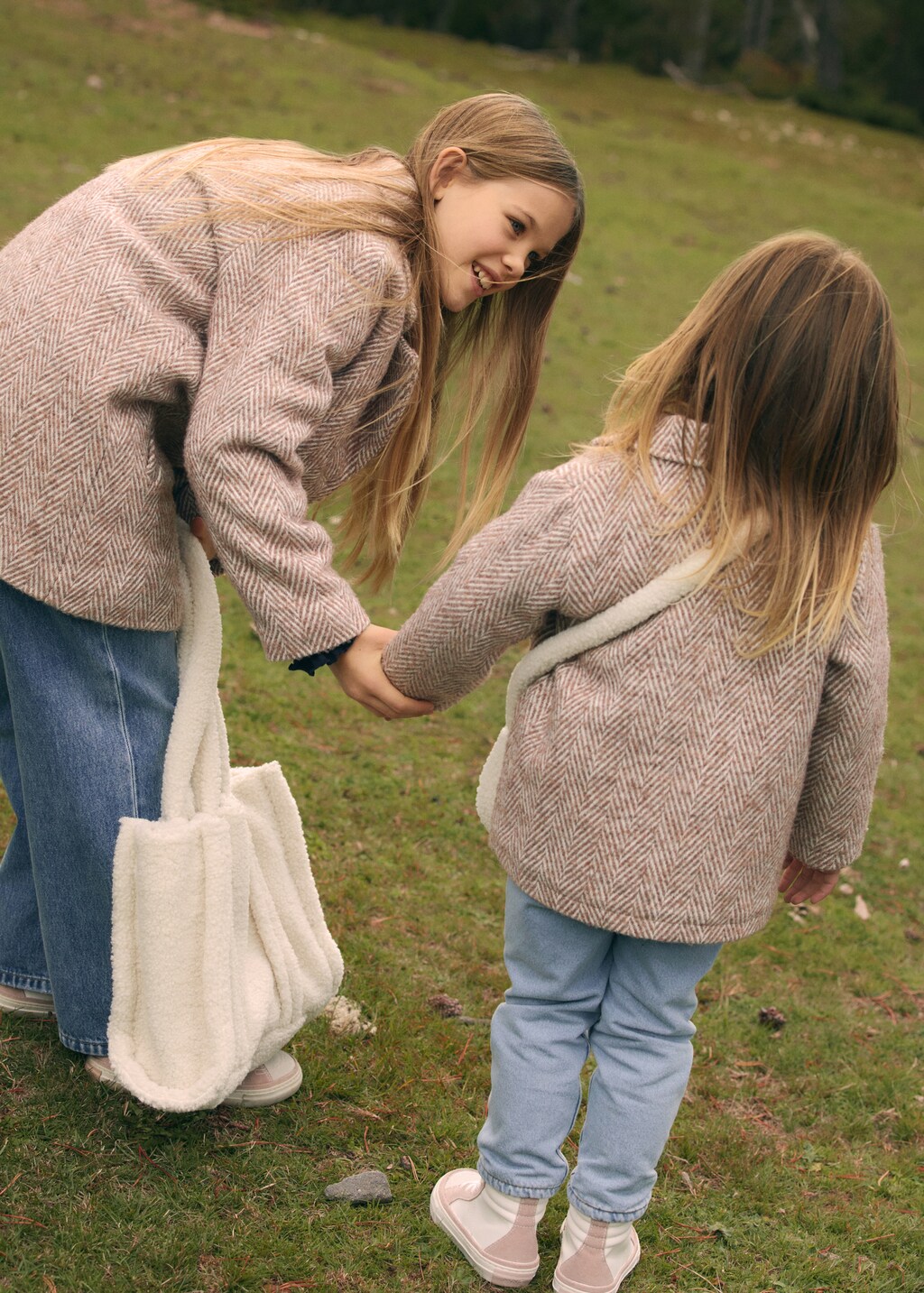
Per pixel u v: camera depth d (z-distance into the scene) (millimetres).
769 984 3432
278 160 2117
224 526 1973
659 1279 2279
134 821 2129
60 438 1963
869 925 3883
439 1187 2270
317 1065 2590
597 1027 2117
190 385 2012
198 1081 2182
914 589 7289
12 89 12445
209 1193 2225
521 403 2525
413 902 3363
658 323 10906
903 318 13281
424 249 2180
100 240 2004
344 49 20766
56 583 2016
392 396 2246
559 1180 2117
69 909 2215
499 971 3135
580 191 2230
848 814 2045
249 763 3850
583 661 1933
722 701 1878
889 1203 2623
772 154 23469
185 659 2225
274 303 1982
